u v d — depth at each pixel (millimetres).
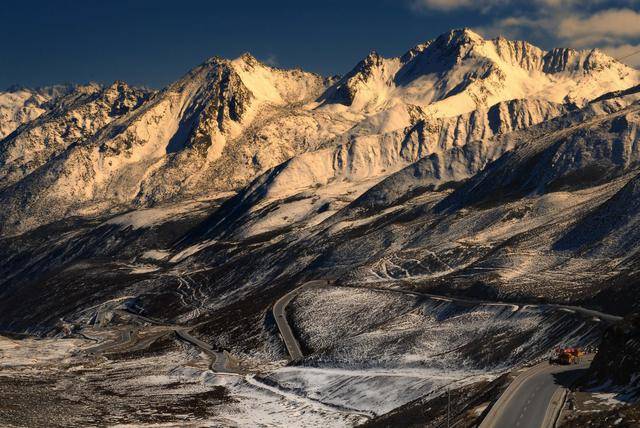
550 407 96562
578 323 160375
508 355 161250
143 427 152750
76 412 168000
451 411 116688
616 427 82625
